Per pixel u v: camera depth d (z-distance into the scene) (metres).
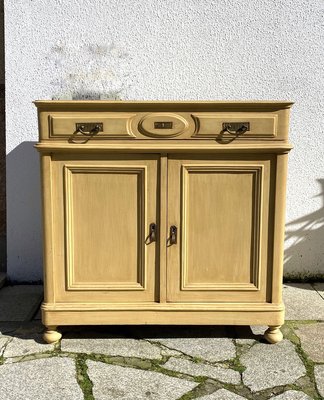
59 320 2.52
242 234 2.50
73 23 3.23
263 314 2.52
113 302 2.54
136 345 2.57
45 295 2.53
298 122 3.33
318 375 2.29
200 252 2.52
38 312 3.00
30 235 3.44
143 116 2.39
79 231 2.50
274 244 2.49
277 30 3.24
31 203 3.40
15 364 2.37
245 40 3.25
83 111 2.39
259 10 3.22
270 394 2.14
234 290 2.54
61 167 2.44
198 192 2.47
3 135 3.58
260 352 2.50
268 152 2.42
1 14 3.47
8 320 2.88
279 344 2.58
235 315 2.53
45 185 2.44
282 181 2.44
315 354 2.48
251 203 2.48
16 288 3.42
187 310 2.52
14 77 3.27
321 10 3.23
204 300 2.54
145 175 2.45
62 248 2.50
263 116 2.38
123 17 3.23
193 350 2.52
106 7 3.22
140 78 3.29
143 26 3.24
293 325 2.80
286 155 2.42
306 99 3.31
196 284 2.54
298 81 3.29
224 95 3.30
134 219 2.49
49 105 2.37
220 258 2.52
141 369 2.33
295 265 3.49
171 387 2.19
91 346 2.56
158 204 2.47
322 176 3.39
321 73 3.29
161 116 2.38
